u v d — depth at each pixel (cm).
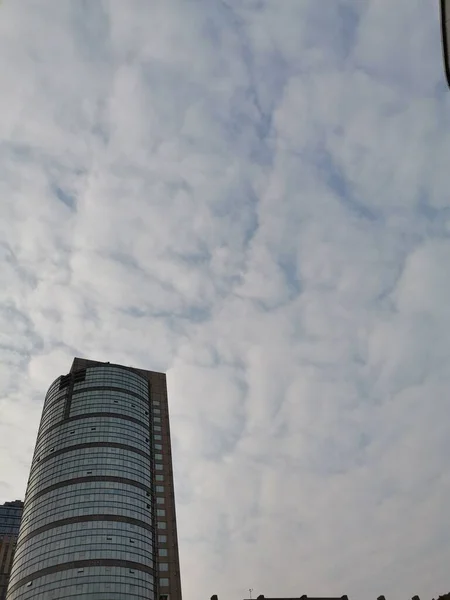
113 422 12000
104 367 13288
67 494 10669
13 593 9812
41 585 9412
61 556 9719
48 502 10681
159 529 12162
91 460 11225
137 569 9888
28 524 10719
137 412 12569
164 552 11794
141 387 13300
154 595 9962
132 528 10406
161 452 13825
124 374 13250
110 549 9894
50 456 11544
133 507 10750
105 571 9575
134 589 9575
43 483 11125
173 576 11456
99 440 11588
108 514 10400
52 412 12575
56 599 9169
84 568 9550
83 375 13075
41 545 10031
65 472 11062
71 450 11431
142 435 12238
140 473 11450
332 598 12581
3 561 16338
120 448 11562
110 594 9325
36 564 9788
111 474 11050
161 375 16250
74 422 11981
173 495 12988
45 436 12156
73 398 12544
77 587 9300
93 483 10838
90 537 9994
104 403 12362
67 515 10325
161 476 13275
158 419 14700
